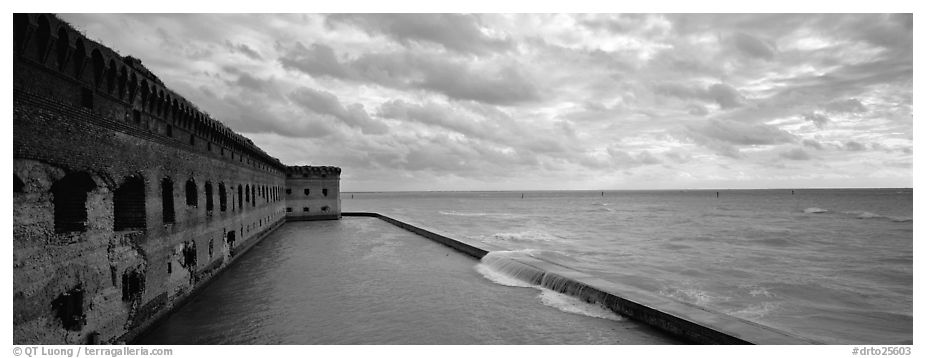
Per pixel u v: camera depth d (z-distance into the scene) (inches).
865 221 3029.0
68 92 444.8
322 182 2667.3
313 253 1441.9
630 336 666.2
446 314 782.5
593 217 3831.2
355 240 1776.6
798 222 3019.2
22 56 375.9
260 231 1700.3
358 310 804.6
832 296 1021.8
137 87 578.6
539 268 1042.7
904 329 806.5
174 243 740.0
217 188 1033.5
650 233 2402.8
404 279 1059.3
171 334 660.1
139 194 622.2
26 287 385.1
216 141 1016.2
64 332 441.4
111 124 528.4
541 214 4365.2
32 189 393.7
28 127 386.0
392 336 676.7
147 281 630.5
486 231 2561.5
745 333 583.5
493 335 678.5
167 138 706.8
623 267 1357.0
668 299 755.4
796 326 824.9
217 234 1032.8
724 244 1930.4
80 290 469.7
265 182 1824.6
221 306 818.8
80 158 465.1
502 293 927.0
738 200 7765.8
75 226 475.5
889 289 1087.0
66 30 423.8
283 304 836.6
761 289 1080.8
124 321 566.6
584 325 719.1
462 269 1185.4
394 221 2465.6
